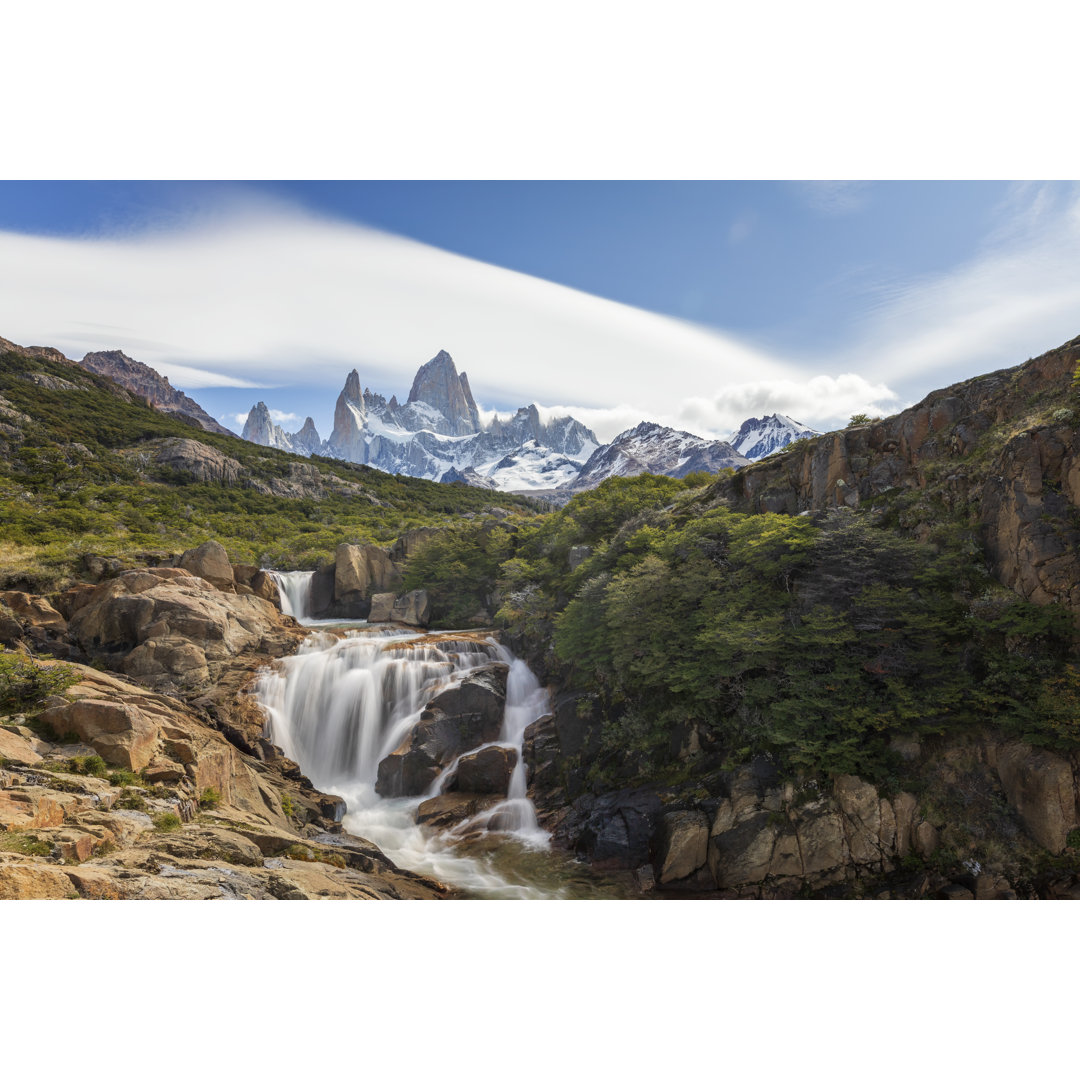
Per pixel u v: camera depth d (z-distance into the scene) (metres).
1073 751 28.78
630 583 41.22
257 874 20.98
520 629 56.66
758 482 51.03
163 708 32.62
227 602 57.19
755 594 38.41
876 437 45.91
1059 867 27.53
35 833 18.95
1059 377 38.41
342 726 48.78
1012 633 32.09
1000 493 35.62
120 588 52.09
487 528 76.12
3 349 155.88
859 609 34.81
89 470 111.00
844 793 30.88
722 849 31.33
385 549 80.31
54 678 29.98
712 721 36.22
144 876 18.47
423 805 40.97
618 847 33.34
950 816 29.88
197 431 153.12
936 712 30.91
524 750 44.66
